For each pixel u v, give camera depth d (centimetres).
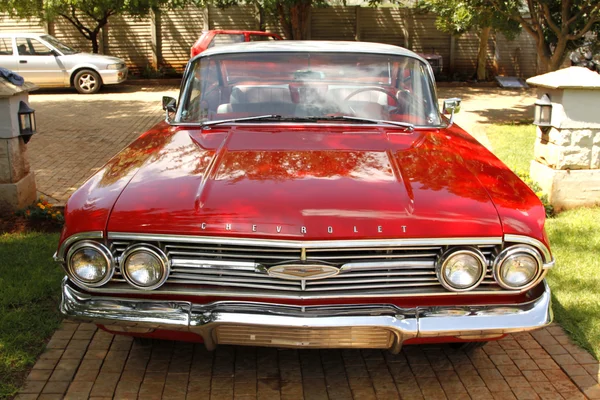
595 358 368
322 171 328
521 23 1117
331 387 338
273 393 331
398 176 324
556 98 601
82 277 294
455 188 314
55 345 371
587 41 1162
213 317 287
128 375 344
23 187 595
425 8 1781
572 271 475
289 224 285
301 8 1752
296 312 288
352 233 283
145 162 348
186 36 1919
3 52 1511
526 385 342
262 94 429
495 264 292
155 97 1509
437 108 438
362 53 440
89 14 1708
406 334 290
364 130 400
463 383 344
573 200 618
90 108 1320
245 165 336
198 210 293
